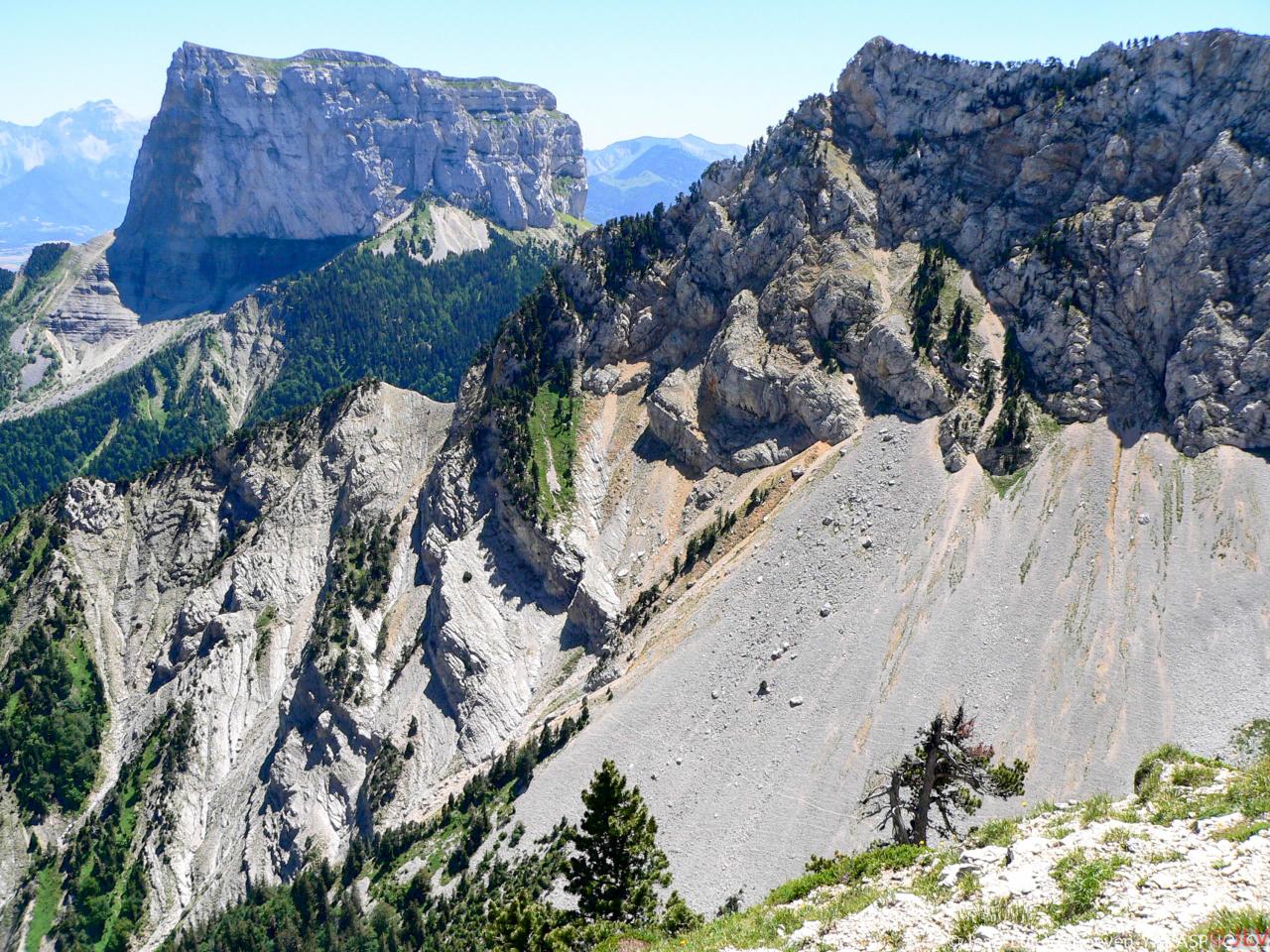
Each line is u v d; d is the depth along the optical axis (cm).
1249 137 14700
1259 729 10200
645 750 13575
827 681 12825
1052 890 3638
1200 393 13775
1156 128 15725
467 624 17175
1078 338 15100
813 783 11625
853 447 16150
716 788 12375
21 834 17262
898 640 12850
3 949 15688
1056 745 11025
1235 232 14325
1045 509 13625
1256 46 15000
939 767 6106
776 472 17012
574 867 6919
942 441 15150
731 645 14400
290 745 17050
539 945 6019
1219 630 11469
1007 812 10188
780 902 4725
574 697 15775
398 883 13825
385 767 16025
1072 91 16838
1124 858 3666
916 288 17012
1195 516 12812
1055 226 16088
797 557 15012
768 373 17725
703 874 11275
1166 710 10900
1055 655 11881
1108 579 12488
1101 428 14412
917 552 13900
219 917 14725
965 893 3844
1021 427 14550
